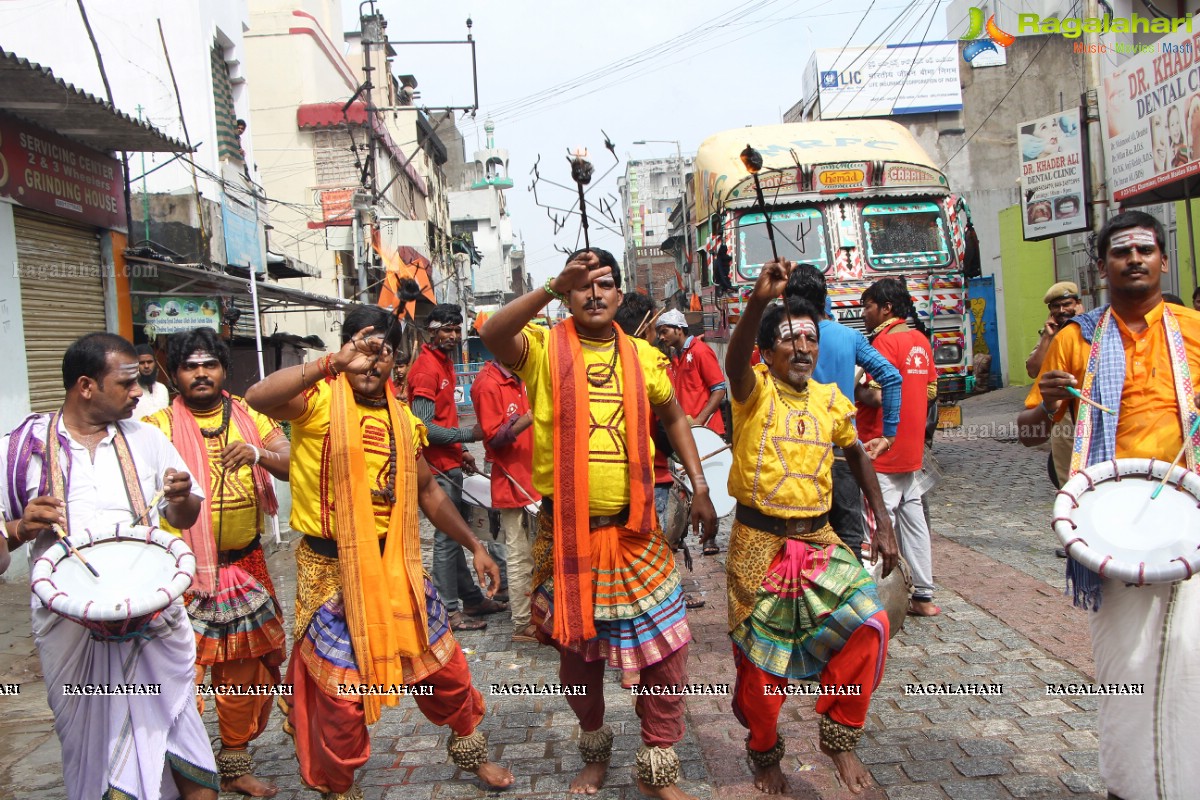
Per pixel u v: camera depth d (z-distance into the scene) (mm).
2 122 8039
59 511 2967
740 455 3475
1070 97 24688
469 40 19391
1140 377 3160
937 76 24641
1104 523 2873
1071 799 3281
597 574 3363
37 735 4480
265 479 3898
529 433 5594
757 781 3520
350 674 3232
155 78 12820
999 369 21703
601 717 3629
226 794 3734
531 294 3281
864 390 5086
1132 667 2930
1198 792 2824
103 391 3182
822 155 10758
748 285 10383
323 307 16000
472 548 3701
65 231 9203
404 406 3574
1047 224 13117
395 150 26000
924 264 10578
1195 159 9484
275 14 23188
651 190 56344
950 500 8945
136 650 3113
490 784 3658
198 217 12109
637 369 3467
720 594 6328
